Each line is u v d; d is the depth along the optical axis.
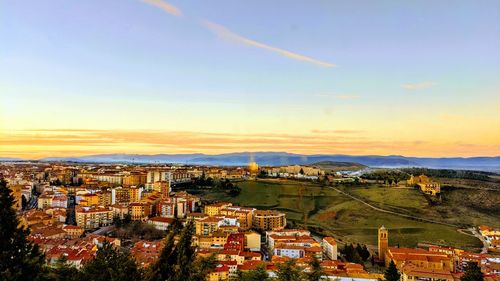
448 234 196.25
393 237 193.38
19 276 31.03
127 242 175.88
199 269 33.81
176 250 34.38
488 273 126.06
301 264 122.25
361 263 147.00
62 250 134.38
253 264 121.12
